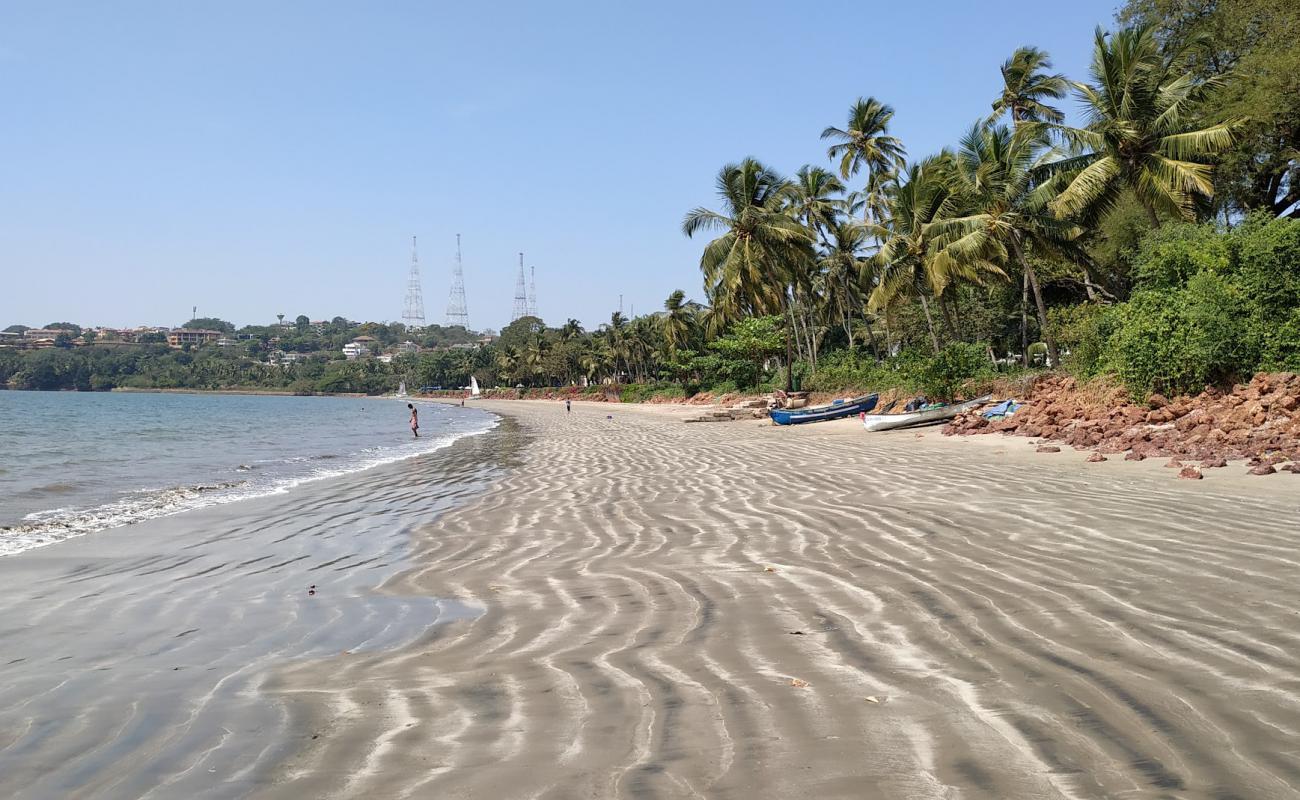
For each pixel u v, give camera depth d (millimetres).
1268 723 3070
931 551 6980
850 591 5707
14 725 3801
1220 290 17188
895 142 44188
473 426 49562
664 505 11328
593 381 123875
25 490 16453
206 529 10906
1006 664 3934
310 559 8477
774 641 4590
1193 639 4148
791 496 11336
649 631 4988
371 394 195625
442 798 2816
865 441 20906
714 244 41562
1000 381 26625
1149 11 29953
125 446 31406
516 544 8820
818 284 56031
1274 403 13188
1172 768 2754
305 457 25453
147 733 3639
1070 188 24828
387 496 14227
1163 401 16703
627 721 3465
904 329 46844
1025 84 37375
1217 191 28141
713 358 57875
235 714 3838
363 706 3869
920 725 3240
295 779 3055
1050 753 2920
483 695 3936
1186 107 25062
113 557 8852
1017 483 11133
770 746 3109
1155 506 8586
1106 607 4859
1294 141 26031
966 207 32500
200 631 5605
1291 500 8422
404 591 6703
